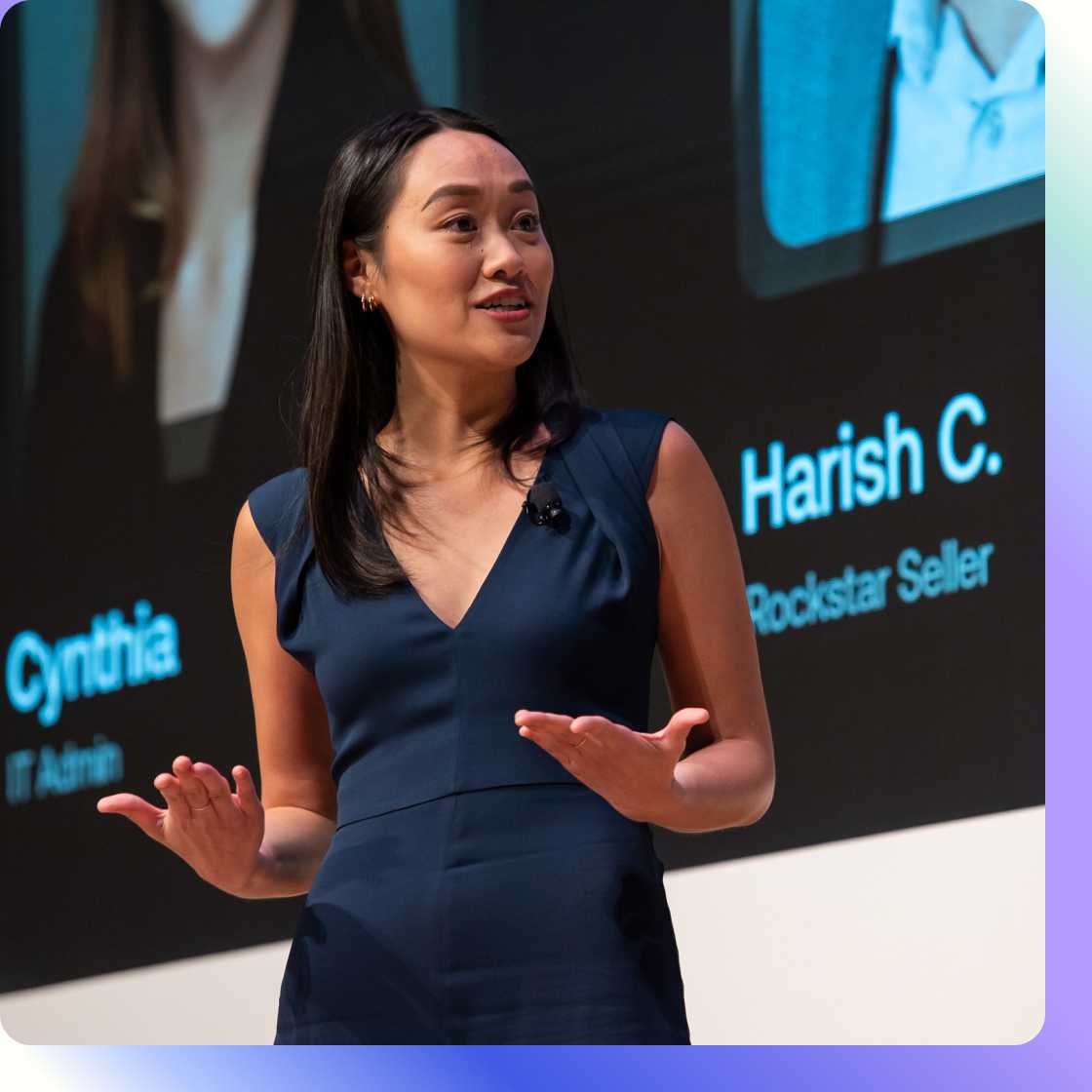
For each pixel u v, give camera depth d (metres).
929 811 11.59
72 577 15.57
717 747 6.31
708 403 12.81
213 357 15.09
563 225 13.45
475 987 5.87
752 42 12.88
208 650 14.87
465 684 6.13
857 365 12.28
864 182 12.38
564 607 6.13
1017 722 11.38
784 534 12.39
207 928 14.54
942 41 12.18
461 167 6.43
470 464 6.52
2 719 15.68
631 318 13.16
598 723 5.39
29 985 15.21
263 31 15.07
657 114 13.20
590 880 5.91
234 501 14.87
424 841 6.03
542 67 13.67
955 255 12.00
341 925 6.07
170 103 15.51
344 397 6.66
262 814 6.22
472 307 6.33
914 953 11.45
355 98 14.54
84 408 15.66
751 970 11.92
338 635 6.33
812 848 11.89
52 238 15.92
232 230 15.12
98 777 15.23
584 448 6.46
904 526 11.95
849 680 11.98
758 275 12.73
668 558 6.42
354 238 6.67
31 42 16.12
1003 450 11.65
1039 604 11.41
